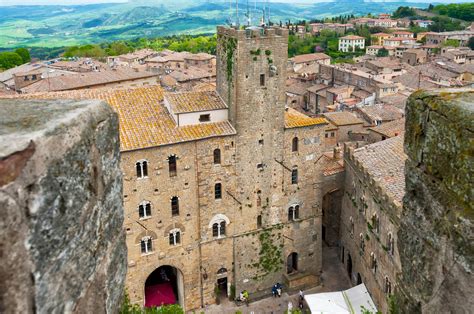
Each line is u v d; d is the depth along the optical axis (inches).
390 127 3663.9
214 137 2217.0
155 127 2191.2
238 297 2492.6
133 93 2391.7
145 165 2114.9
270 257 2532.0
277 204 2475.4
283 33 2237.9
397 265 1918.1
